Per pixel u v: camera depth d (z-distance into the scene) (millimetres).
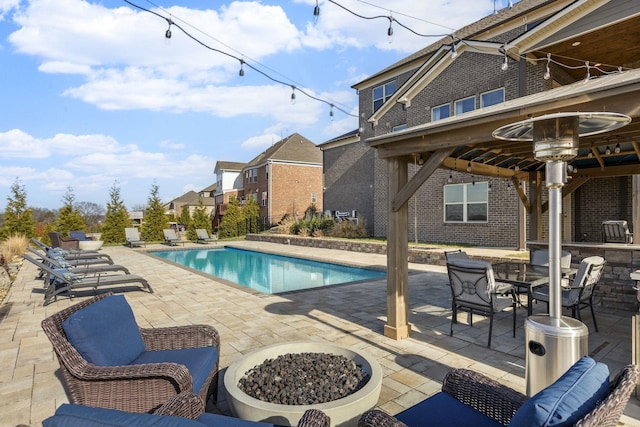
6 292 7621
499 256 9352
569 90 3207
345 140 19469
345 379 2654
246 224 25359
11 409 2949
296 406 2232
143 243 18297
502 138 3193
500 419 2012
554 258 2625
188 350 2947
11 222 17047
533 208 7488
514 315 4672
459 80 12852
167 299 6727
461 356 3988
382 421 1764
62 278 6539
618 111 2777
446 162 5219
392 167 4559
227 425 1906
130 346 2771
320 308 6004
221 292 7324
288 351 3209
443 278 8586
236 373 2736
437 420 2012
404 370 3637
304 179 29094
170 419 1223
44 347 4312
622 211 10258
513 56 9914
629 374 1527
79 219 19094
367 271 10953
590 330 4836
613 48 8766
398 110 15688
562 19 8375
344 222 17438
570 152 2576
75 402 2320
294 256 13945
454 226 13367
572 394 1387
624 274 5863
